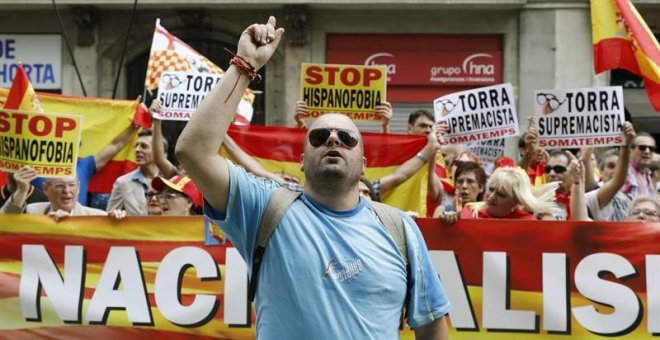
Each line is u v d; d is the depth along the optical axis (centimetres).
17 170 851
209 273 779
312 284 471
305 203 490
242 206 486
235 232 490
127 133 1060
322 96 971
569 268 758
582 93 994
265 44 494
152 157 1049
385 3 2044
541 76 2075
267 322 475
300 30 2072
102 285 790
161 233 786
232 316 776
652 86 1003
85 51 2105
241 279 775
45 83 2116
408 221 504
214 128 480
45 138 849
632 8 1019
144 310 785
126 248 789
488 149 1207
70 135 853
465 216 854
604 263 757
